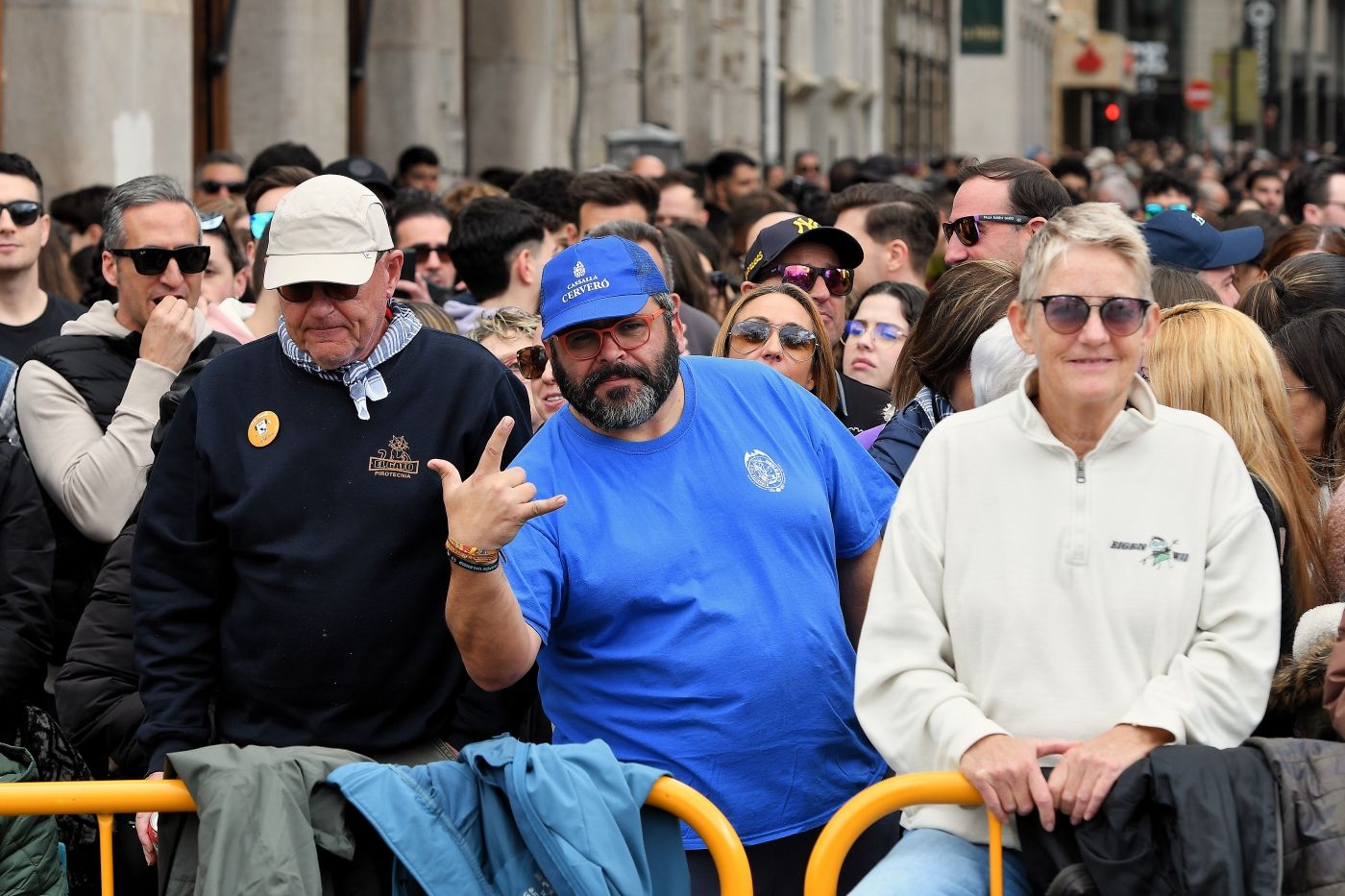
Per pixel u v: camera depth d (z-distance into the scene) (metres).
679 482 4.41
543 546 4.31
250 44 15.75
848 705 4.52
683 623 4.32
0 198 7.25
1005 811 3.85
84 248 9.45
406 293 8.33
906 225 7.63
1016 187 6.62
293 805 3.89
